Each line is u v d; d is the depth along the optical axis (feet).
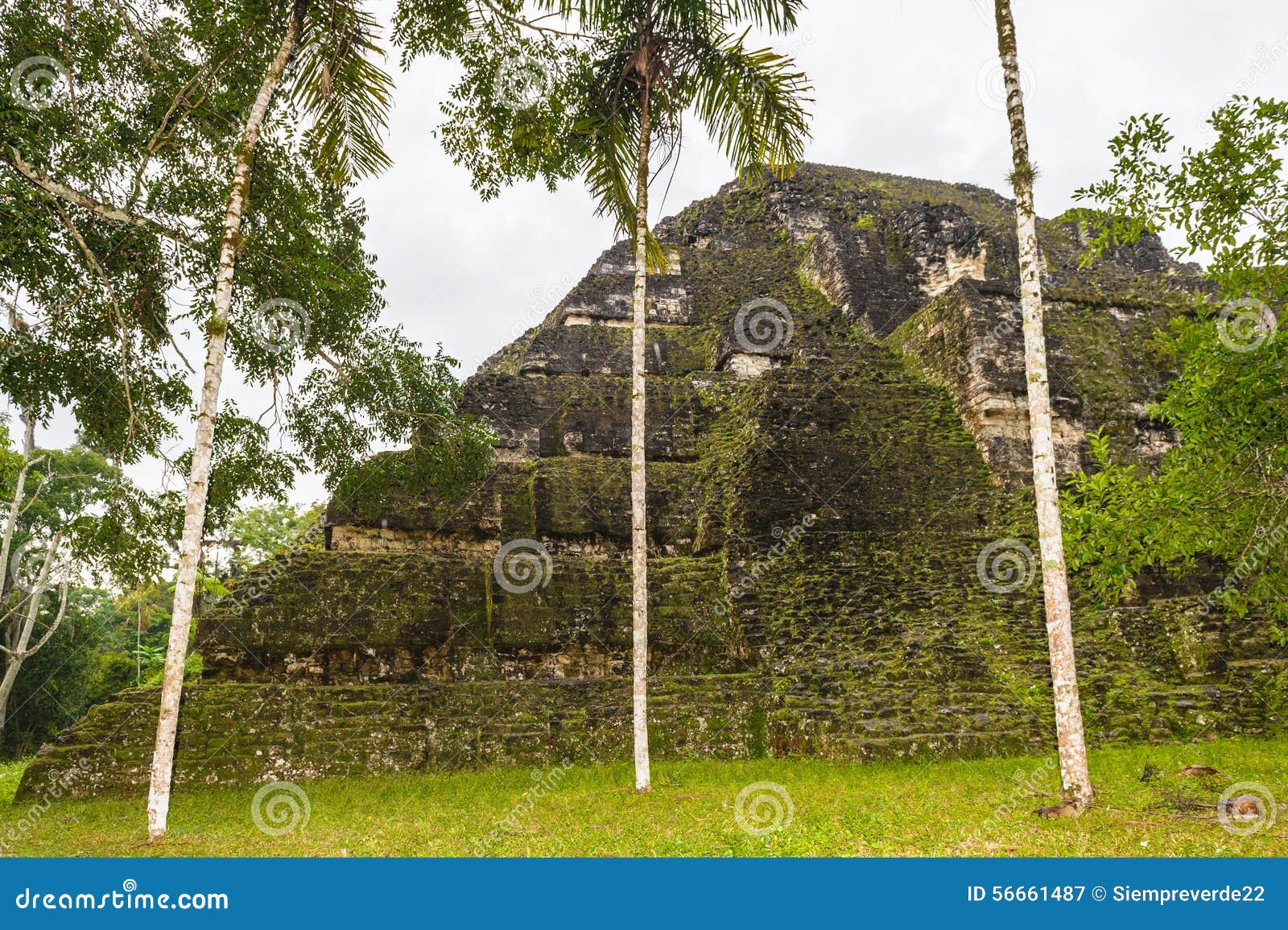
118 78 31.42
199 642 39.91
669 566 46.32
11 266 28.19
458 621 43.32
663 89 33.99
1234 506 26.63
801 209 92.99
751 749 37.01
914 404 53.83
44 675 86.63
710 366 70.23
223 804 31.37
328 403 36.01
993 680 36.76
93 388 32.45
